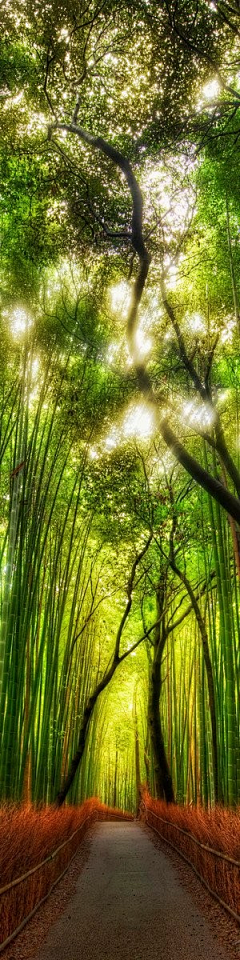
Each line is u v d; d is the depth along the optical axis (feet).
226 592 24.64
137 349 16.21
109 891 20.22
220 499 15.19
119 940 14.47
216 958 13.04
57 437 27.20
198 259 20.81
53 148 18.47
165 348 20.44
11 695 21.02
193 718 36.29
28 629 22.77
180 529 29.86
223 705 28.48
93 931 15.29
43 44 15.71
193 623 38.22
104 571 38.55
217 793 25.16
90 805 44.96
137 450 28.99
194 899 18.57
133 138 17.79
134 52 15.55
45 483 25.61
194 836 21.56
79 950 13.61
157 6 14.53
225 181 19.27
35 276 22.88
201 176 19.79
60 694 30.71
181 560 34.53
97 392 26.61
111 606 43.93
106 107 17.38
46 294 24.40
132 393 24.54
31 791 24.21
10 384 24.62
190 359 18.37
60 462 28.19
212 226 21.06
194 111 16.47
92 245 19.57
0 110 17.74
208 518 29.89
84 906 17.97
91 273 21.81
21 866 14.35
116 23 15.19
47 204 19.43
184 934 14.90
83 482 30.35
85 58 16.06
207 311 20.33
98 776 73.92
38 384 25.11
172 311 18.93
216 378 23.48
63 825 22.16
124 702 76.69
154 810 37.70
